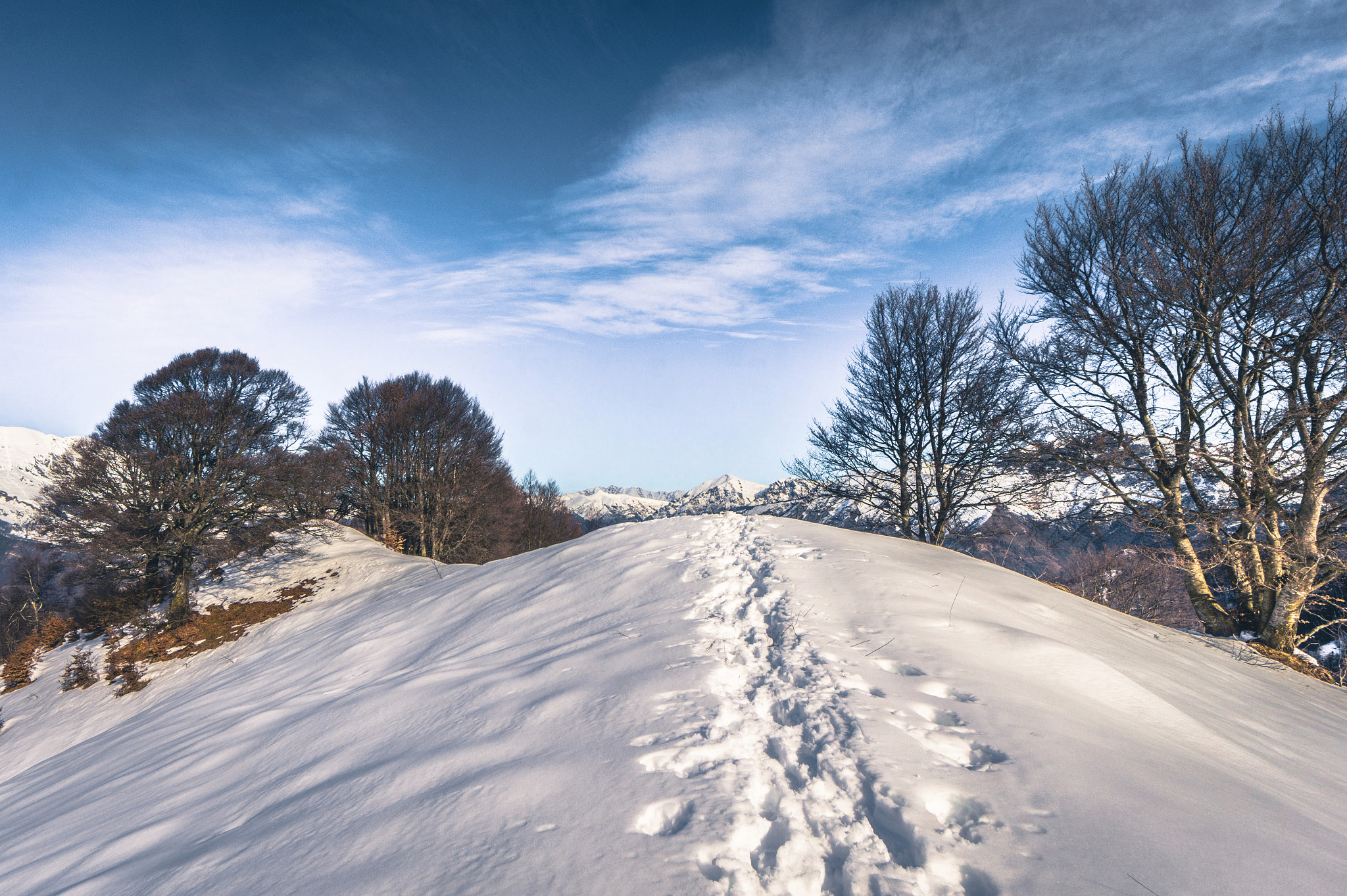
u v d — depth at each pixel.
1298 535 11.98
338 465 33.47
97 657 25.42
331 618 23.69
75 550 25.47
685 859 2.65
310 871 3.12
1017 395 17.83
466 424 42.44
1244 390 12.95
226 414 29.50
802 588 7.12
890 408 20.56
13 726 21.70
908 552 9.98
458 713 5.38
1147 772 3.55
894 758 3.42
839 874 2.67
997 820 2.91
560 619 8.29
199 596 28.97
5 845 6.56
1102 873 2.54
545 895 2.49
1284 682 9.20
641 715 4.29
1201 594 13.80
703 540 10.58
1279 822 3.26
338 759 5.24
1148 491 15.28
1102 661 5.89
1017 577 10.03
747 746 3.77
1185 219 13.06
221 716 9.79
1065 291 15.77
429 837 3.13
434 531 38.50
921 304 20.16
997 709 4.11
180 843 4.56
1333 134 11.53
